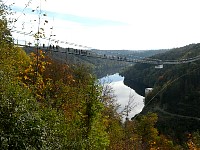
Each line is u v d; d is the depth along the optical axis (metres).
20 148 9.33
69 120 15.98
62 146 12.41
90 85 18.47
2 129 9.45
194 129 105.50
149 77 140.38
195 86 122.50
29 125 9.95
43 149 9.95
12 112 9.84
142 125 60.03
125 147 29.19
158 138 60.94
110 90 23.92
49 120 12.30
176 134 103.88
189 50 155.38
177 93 121.25
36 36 13.74
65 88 16.78
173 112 114.44
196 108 114.56
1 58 12.53
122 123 33.09
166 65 140.12
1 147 8.88
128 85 137.62
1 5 12.56
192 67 129.62
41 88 14.30
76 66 24.92
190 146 49.25
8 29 12.92
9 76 11.70
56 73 19.59
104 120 22.61
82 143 14.67
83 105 17.94
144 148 42.84
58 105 15.88
